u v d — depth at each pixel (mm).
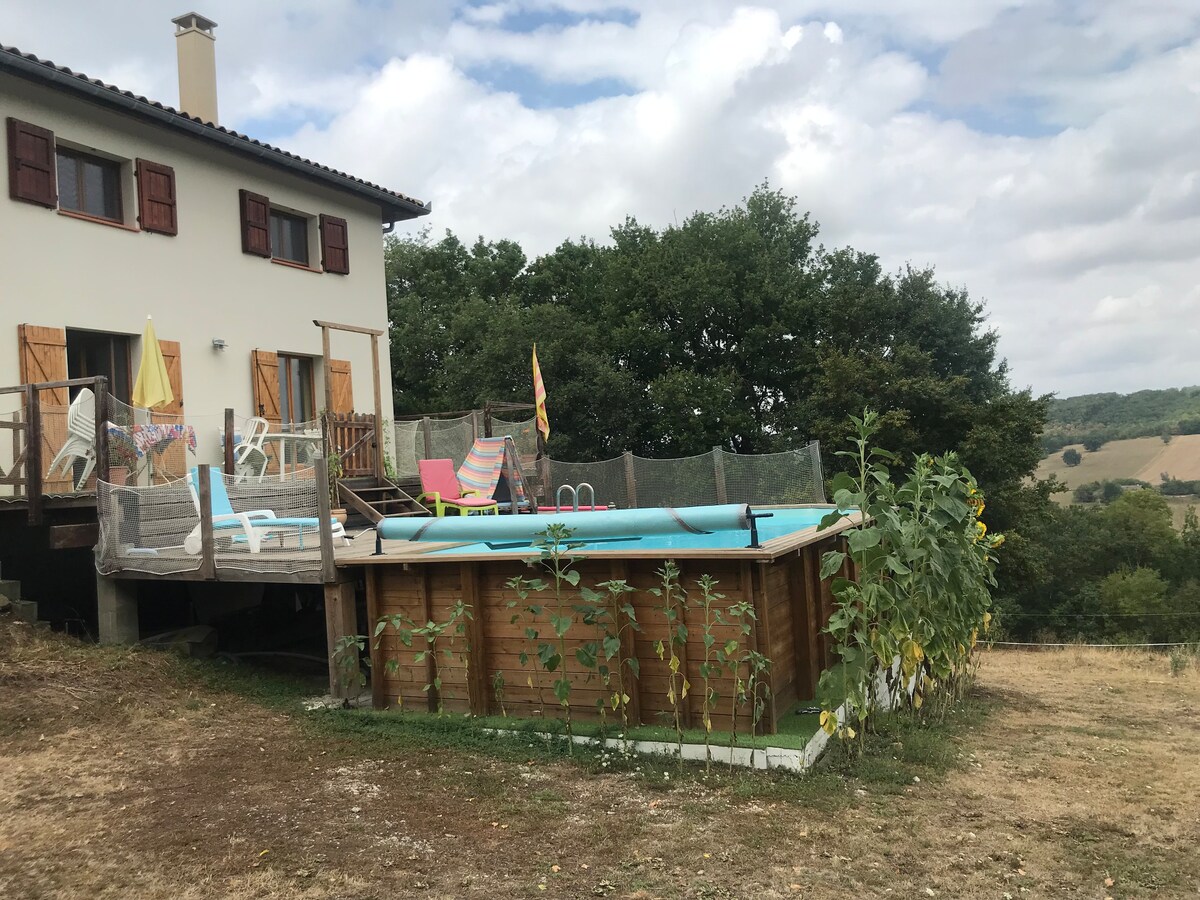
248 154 13141
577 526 5734
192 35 14375
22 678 6617
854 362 23797
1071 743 6418
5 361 10023
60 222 10703
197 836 4277
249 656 8633
